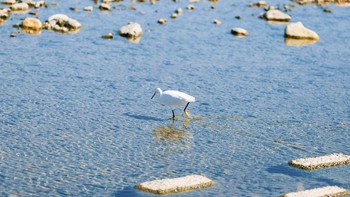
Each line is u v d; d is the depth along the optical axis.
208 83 38.38
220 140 30.23
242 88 37.81
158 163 27.47
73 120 31.58
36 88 35.66
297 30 50.31
